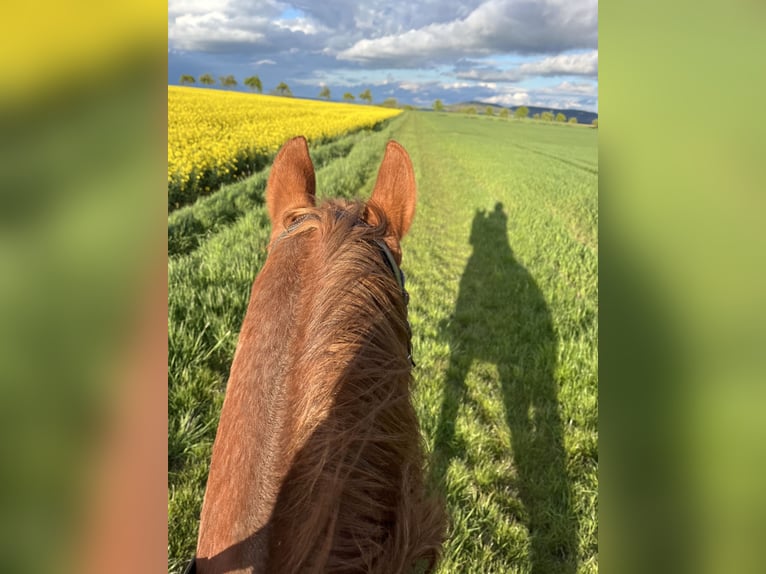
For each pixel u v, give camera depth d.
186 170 7.77
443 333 4.55
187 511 2.61
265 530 0.90
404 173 1.79
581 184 12.88
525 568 2.54
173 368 3.33
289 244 1.36
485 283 5.84
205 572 0.92
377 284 1.19
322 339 1.07
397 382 1.09
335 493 0.88
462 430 3.29
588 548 2.68
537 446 3.31
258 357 1.11
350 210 1.45
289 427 1.00
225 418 1.08
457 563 2.47
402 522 0.93
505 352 4.35
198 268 4.61
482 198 10.34
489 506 2.81
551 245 7.25
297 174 1.80
